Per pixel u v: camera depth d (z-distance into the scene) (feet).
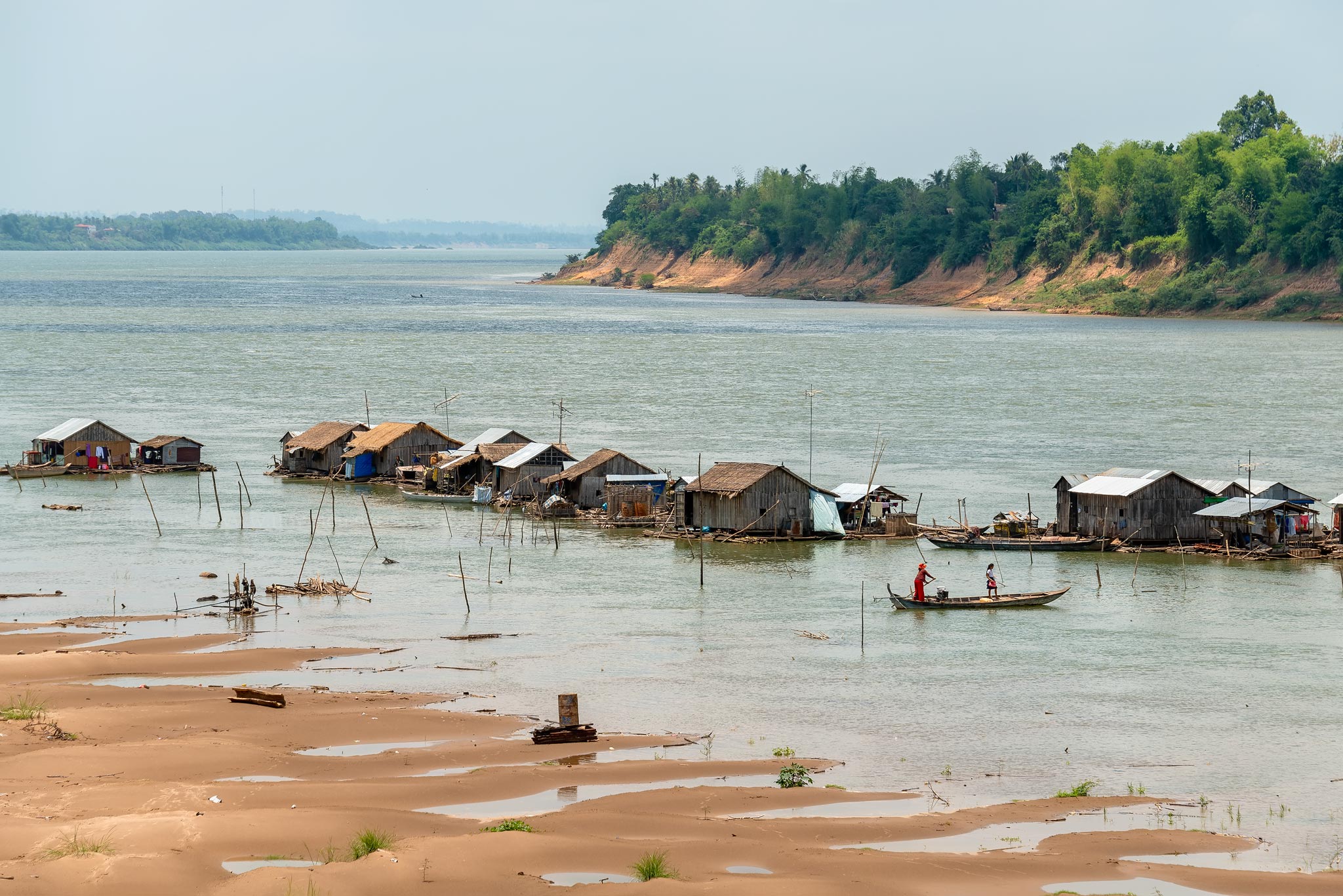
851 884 395.75
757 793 478.18
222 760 492.13
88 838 404.16
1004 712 580.71
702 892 381.81
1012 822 456.45
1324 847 440.04
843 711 579.48
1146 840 440.45
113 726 529.04
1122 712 581.12
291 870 385.70
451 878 388.16
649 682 618.85
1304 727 562.66
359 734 533.96
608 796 472.85
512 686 610.65
